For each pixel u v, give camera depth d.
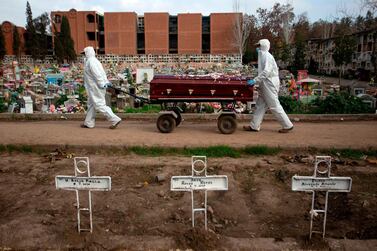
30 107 14.56
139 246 4.54
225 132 9.77
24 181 6.73
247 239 4.71
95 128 10.68
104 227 5.13
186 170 7.11
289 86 22.59
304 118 12.73
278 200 6.10
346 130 10.37
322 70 54.66
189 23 60.81
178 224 5.23
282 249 4.49
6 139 8.99
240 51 56.00
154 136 9.38
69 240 4.67
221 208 5.75
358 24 47.16
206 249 4.48
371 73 37.66
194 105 14.06
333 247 4.51
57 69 45.50
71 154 8.14
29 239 4.70
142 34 64.75
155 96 9.59
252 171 7.15
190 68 47.22
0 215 5.46
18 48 60.94
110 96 15.46
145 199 6.00
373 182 6.75
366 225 5.33
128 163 7.44
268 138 9.16
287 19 57.78
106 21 61.19
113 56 58.28
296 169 7.13
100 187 4.61
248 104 14.22
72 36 63.41
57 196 6.09
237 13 57.94
